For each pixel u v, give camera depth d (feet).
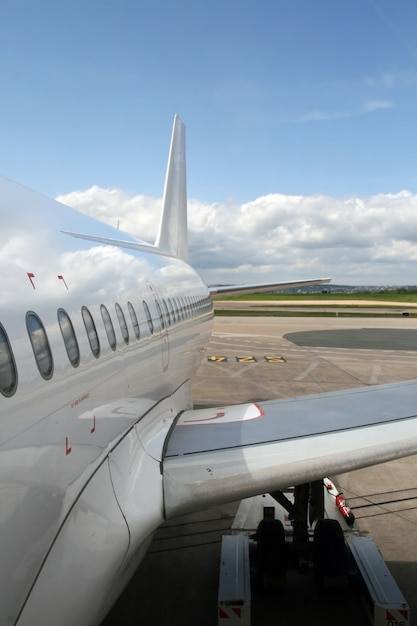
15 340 14.03
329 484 34.17
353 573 26.86
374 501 37.37
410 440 26.11
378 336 144.36
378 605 22.88
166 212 55.26
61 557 15.05
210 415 31.40
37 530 13.91
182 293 40.81
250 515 31.86
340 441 26.04
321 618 24.99
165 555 30.37
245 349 116.06
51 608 14.29
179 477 23.11
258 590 27.02
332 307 310.86
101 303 21.86
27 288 15.75
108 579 17.15
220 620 23.35
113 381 21.27
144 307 28.27
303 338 138.51
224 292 66.49
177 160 60.29
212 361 97.91
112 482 19.48
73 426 16.76
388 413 29.37
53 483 14.97
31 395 14.12
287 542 28.71
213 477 23.17
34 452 14.06
